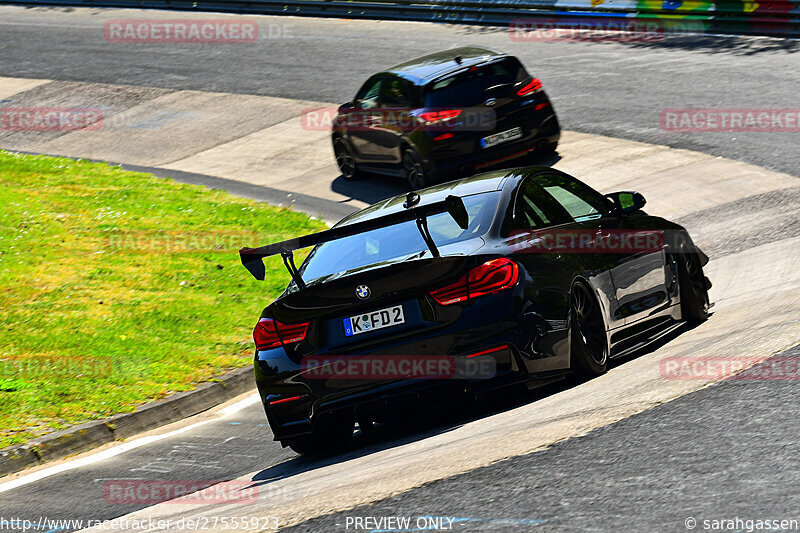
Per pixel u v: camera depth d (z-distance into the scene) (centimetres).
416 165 5441
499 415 2219
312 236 2198
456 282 2120
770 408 1792
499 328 2112
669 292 2784
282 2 11044
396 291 2134
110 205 5562
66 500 2267
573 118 6259
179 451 2612
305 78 8512
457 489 1672
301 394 2216
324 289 2180
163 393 3073
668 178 4969
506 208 2319
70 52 10650
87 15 12325
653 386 2070
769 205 4300
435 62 5653
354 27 10069
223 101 8300
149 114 8300
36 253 4572
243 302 3972
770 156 4981
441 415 2431
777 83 6159
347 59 8869
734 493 1452
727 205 4438
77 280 4191
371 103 5781
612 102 6412
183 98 8588
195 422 2928
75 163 6831
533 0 8938
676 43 7612
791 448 1589
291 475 2170
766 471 1514
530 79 5519
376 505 1673
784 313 2505
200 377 3209
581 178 5228
